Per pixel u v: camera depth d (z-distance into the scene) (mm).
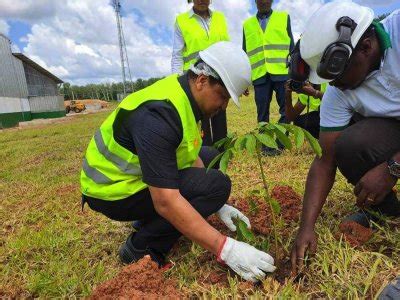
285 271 1942
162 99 1884
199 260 2166
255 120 9289
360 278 1742
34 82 34812
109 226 2869
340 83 1880
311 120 4297
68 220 3127
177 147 1936
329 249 1992
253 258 1813
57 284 2088
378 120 2049
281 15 4836
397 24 1838
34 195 4086
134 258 2193
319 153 1674
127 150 2029
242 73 1877
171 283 1907
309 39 1785
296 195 2697
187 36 4070
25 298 2043
